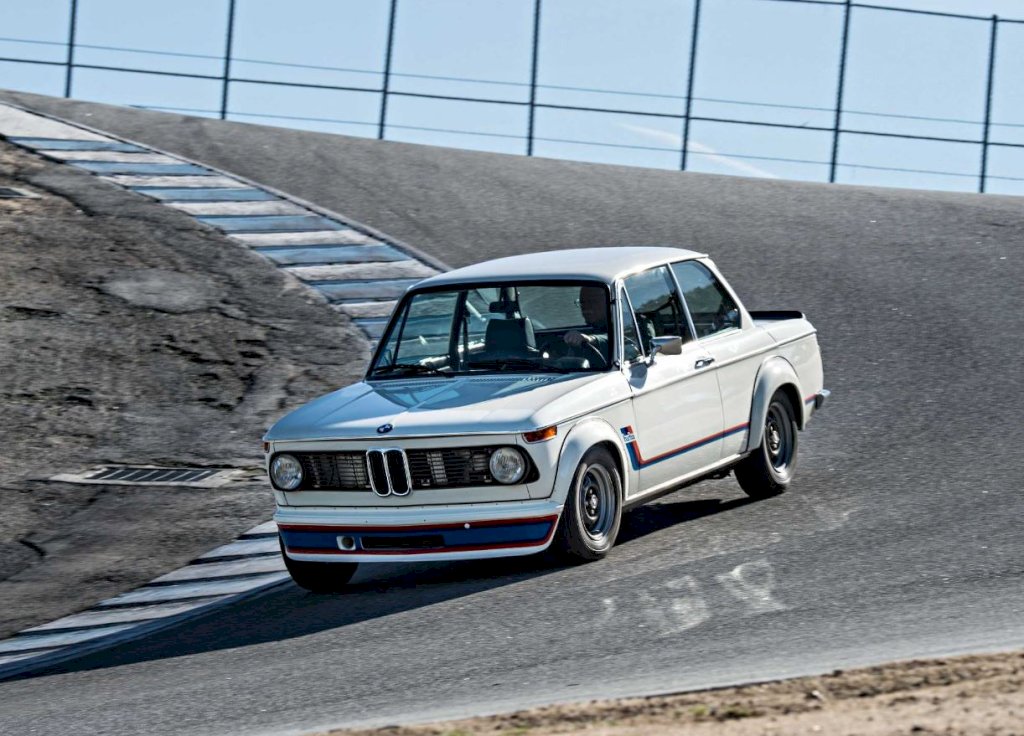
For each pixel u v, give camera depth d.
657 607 25.64
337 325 60.97
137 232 72.06
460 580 29.89
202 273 67.06
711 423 33.03
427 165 91.44
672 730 17.47
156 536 39.25
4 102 97.25
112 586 35.03
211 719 21.56
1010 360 51.62
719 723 17.62
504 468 28.16
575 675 21.72
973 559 27.52
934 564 27.31
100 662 27.50
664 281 33.47
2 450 48.22
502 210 80.56
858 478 36.97
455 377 31.58
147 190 79.44
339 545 29.30
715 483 38.59
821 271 67.94
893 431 42.84
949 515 31.72
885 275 66.88
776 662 21.30
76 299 63.09
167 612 31.62
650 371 31.42
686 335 33.28
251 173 85.62
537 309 32.03
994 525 30.42
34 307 61.91
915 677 19.14
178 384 54.78
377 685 22.45
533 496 28.30
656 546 30.81
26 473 46.09
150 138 92.19
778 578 27.11
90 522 41.03
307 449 29.56
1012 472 36.16
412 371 32.25
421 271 68.31
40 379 54.81
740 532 31.56
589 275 32.03
